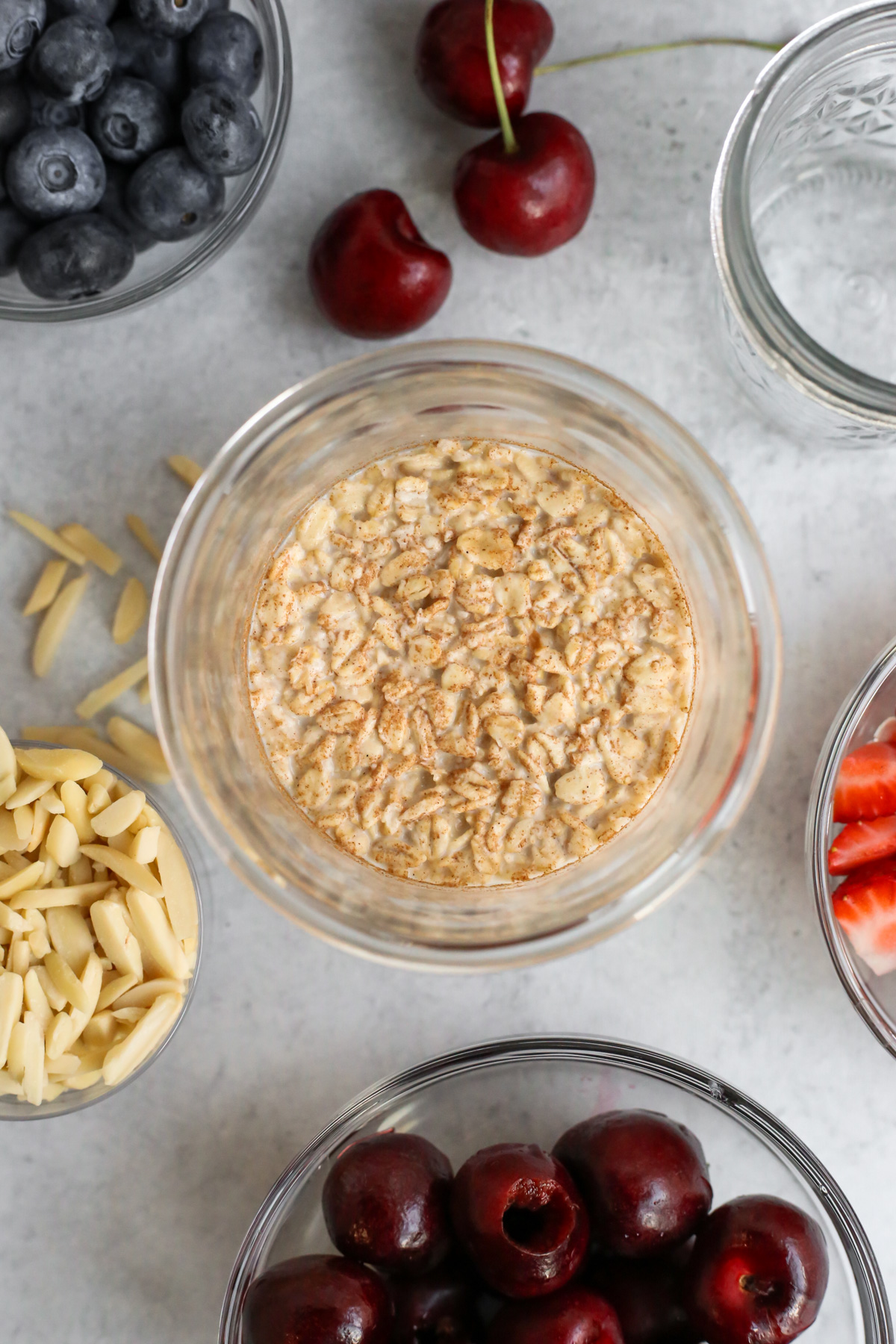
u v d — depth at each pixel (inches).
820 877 12.8
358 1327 11.6
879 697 13.2
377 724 12.5
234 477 12.7
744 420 13.5
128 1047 12.6
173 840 12.9
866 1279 12.6
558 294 13.5
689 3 13.3
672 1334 12.2
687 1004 13.5
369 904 12.8
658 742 12.6
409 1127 13.0
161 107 12.5
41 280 12.5
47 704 13.5
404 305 12.8
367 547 12.5
